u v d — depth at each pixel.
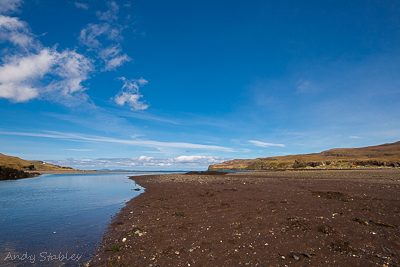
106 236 11.27
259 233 10.58
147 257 8.52
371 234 9.59
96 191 31.81
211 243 9.65
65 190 33.53
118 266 7.82
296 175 59.47
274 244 9.16
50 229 12.63
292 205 16.39
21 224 13.68
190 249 9.09
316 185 29.36
